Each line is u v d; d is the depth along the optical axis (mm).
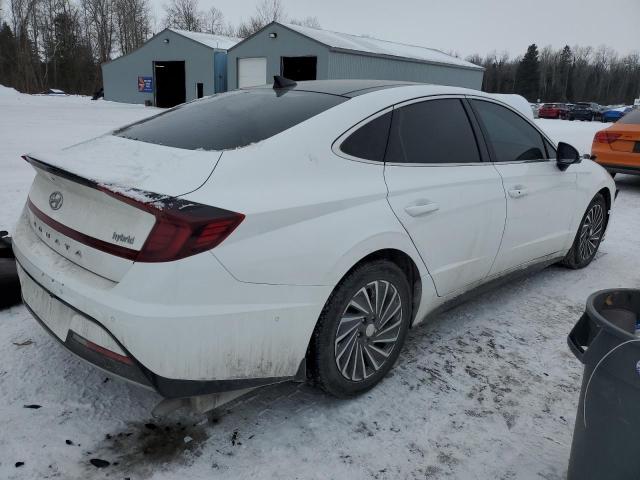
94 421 2375
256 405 2555
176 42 31531
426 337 3301
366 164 2547
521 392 2771
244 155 2207
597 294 1841
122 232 1978
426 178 2791
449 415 2551
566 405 2684
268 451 2256
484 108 3383
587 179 4246
